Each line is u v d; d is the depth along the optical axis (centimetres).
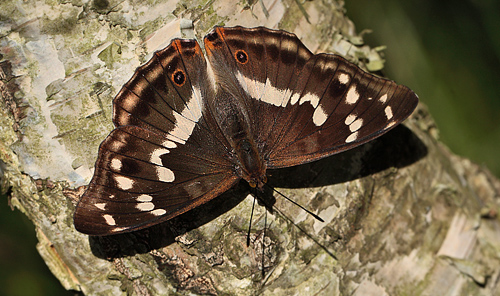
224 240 52
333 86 53
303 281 53
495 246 56
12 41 51
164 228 52
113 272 53
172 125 53
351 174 54
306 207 53
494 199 58
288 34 53
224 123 53
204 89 53
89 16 51
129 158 52
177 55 53
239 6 53
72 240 53
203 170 53
